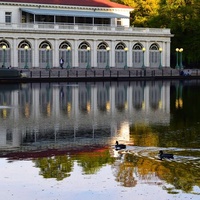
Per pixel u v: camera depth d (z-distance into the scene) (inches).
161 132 1792.6
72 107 2493.8
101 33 5305.1
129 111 2369.6
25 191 1151.6
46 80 4279.0
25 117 2143.2
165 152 1453.0
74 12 5310.0
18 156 1424.7
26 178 1232.8
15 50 4963.1
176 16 5895.7
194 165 1317.7
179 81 4579.2
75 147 1535.4
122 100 2822.3
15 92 3235.7
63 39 5157.5
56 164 1344.7
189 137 1690.5
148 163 1342.3
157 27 5989.2
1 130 1827.0
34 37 5024.6
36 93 3171.8
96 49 5315.0
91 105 2583.7
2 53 4904.0
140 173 1259.8
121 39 5418.3
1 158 1402.6
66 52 5201.8
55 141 1627.7
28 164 1342.3
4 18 5123.0
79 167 1311.5
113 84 4057.6
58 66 5147.6
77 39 5216.5
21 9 5157.5
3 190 1158.3
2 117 2140.7
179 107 2529.5
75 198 1112.2
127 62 5467.5
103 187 1172.5
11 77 4141.2
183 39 5949.8
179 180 1207.6
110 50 5383.9
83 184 1190.9
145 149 1498.5
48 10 5221.5
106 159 1387.8
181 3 5999.0
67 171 1284.4
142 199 1104.2
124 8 5590.6
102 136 1717.5
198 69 5679.1
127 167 1307.8
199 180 1208.8
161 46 5625.0
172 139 1654.8
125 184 1186.6
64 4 5295.3
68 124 1968.5
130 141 1626.5
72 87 3671.3
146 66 5551.2
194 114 2263.8
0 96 2977.4
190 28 5792.3
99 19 5511.8
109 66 5393.7
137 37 5492.1
